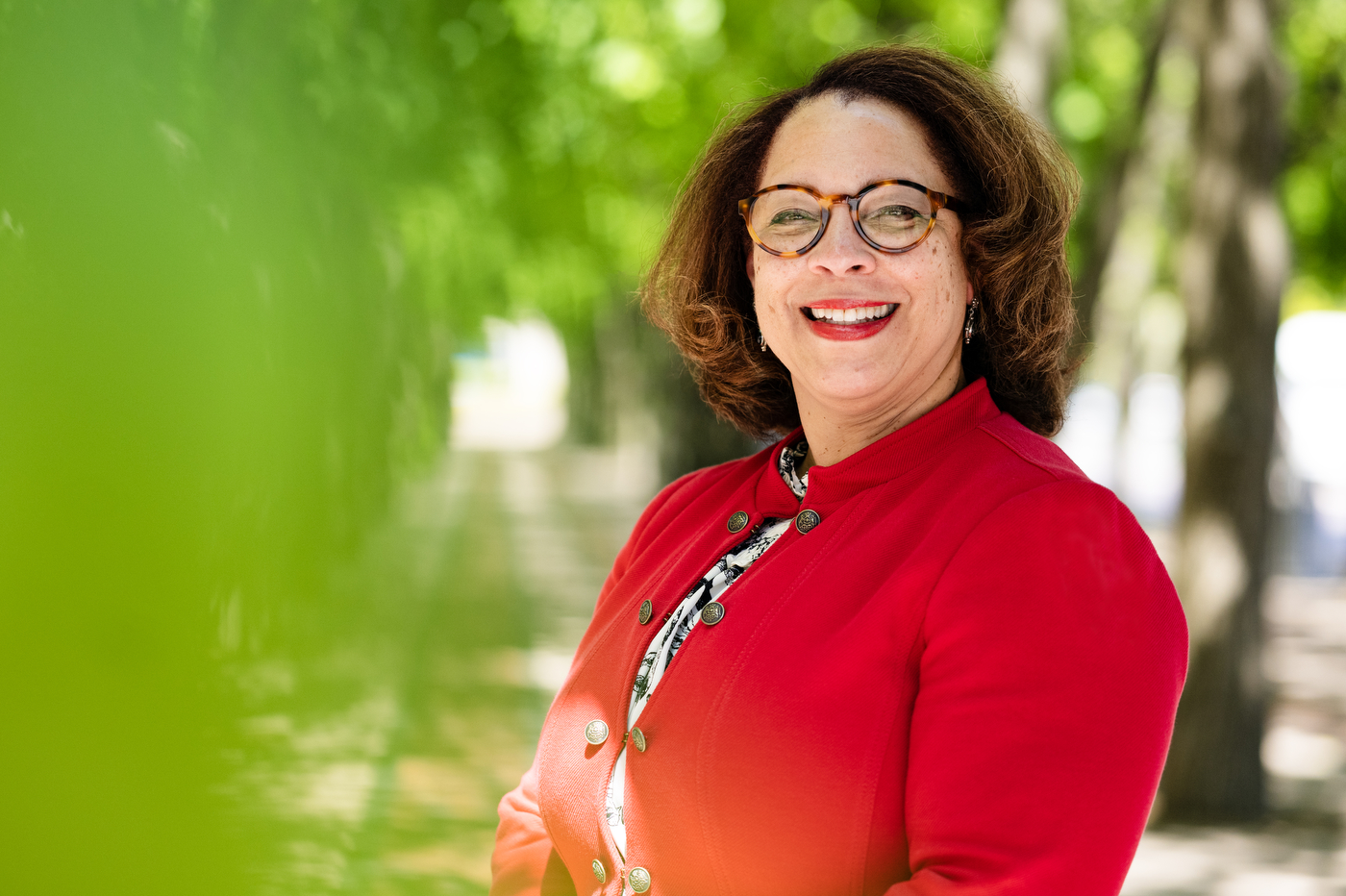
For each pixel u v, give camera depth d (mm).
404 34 6340
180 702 1769
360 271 5340
